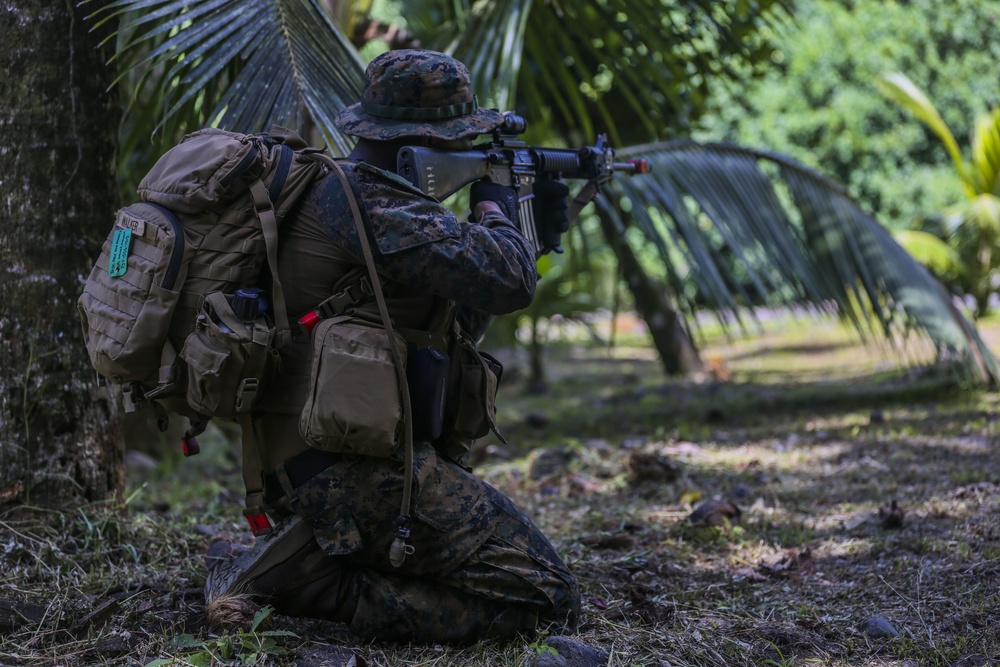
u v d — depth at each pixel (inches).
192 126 165.0
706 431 270.5
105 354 104.5
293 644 112.9
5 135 140.5
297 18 156.3
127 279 104.2
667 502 193.0
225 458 279.7
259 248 106.0
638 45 255.1
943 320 279.9
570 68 306.2
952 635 120.3
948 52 682.2
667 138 350.9
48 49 142.5
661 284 456.8
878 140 684.7
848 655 116.1
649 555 153.8
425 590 113.9
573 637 116.8
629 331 771.4
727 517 170.6
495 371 122.3
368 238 105.2
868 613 128.0
